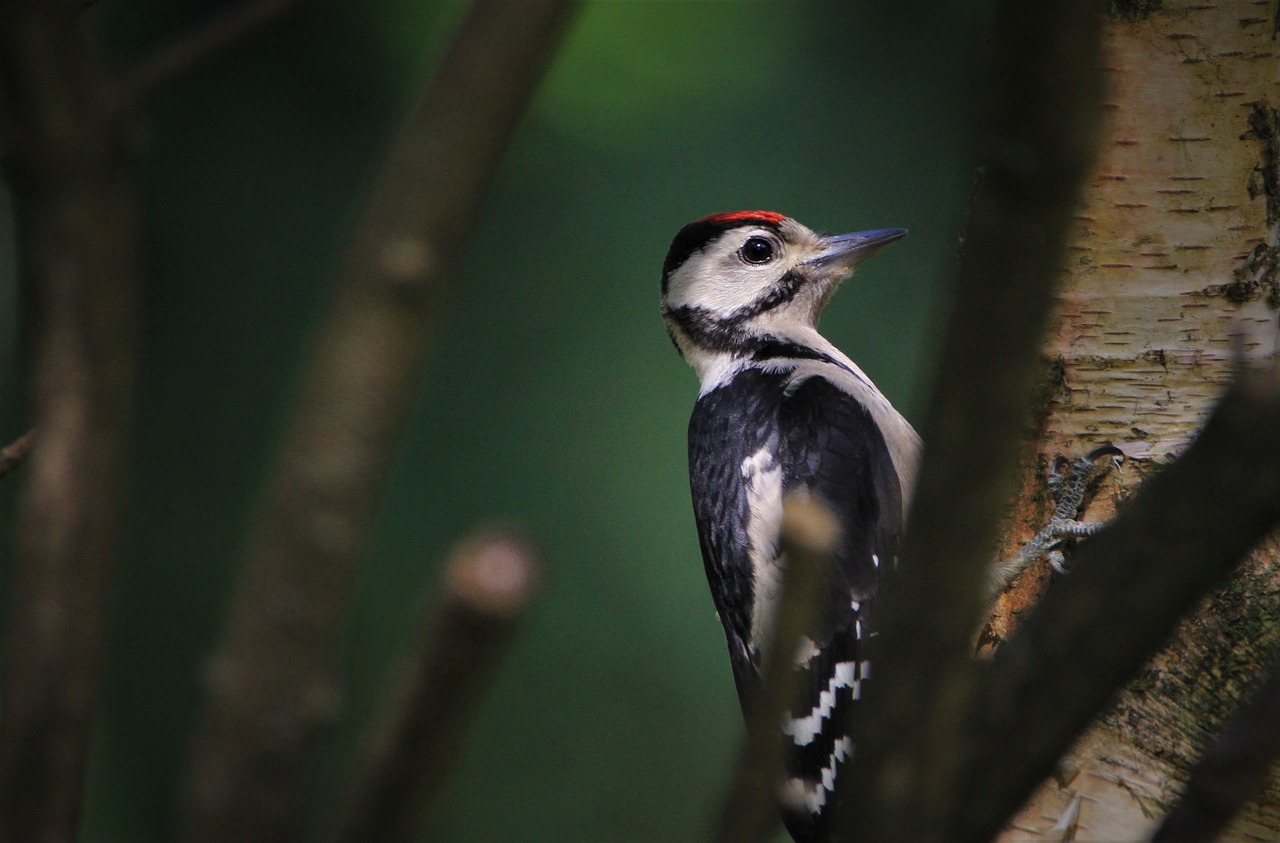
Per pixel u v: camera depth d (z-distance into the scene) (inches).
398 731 53.0
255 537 73.3
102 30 174.1
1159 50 165.6
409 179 81.0
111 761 173.9
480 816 174.1
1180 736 164.6
